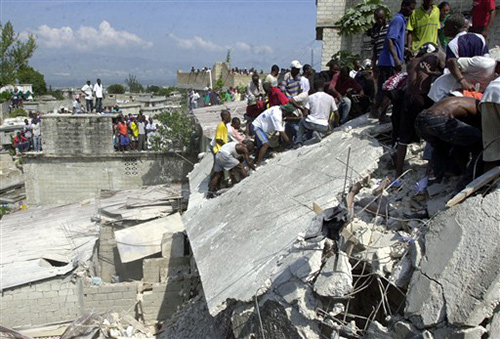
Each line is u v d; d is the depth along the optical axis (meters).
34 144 23.05
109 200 16.56
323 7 16.56
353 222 4.88
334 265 4.36
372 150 6.02
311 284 4.46
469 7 13.03
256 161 9.66
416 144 6.89
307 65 11.59
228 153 9.30
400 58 7.68
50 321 11.83
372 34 9.19
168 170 22.41
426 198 5.25
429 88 5.78
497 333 3.26
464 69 5.22
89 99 23.38
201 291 10.22
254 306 4.98
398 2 15.09
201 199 9.99
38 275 11.62
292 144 9.74
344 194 5.06
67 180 22.30
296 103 9.41
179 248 12.30
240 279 5.32
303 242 4.89
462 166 5.29
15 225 15.84
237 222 7.02
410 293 3.79
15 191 24.31
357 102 9.61
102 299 11.77
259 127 9.43
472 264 3.51
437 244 3.89
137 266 13.61
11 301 11.55
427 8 8.10
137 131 23.06
